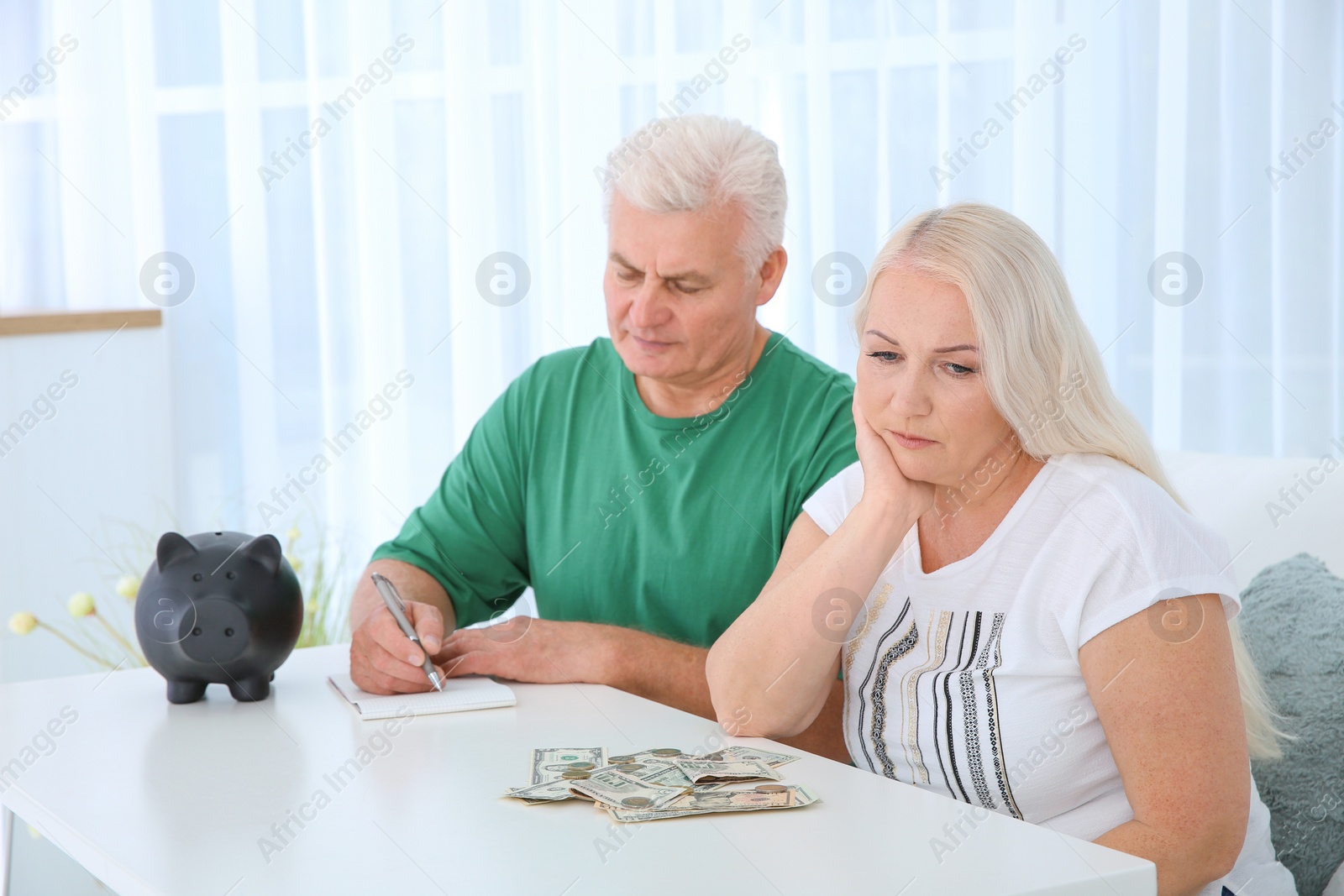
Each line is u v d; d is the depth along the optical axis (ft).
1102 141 8.96
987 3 8.82
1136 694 3.28
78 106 8.74
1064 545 3.55
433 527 5.48
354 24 8.75
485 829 2.87
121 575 8.09
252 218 8.80
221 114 8.75
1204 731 3.20
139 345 8.26
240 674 4.06
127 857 2.72
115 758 3.48
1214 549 3.50
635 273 4.71
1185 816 3.14
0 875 3.53
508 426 5.47
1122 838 3.16
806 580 3.80
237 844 2.80
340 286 8.93
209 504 8.88
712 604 5.03
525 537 5.59
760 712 3.84
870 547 3.73
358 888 2.54
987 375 3.53
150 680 4.43
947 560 3.83
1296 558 4.68
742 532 4.99
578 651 4.47
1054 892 2.52
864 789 3.13
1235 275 9.19
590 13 8.87
